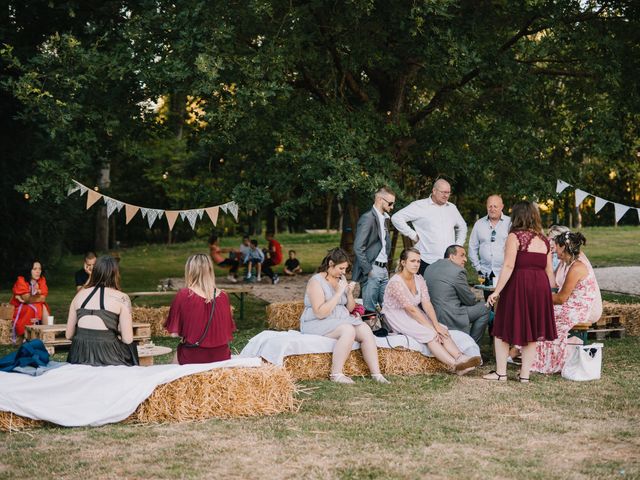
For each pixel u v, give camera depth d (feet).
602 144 44.42
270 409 20.02
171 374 19.17
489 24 43.24
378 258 30.40
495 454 16.17
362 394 22.33
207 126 43.88
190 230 147.95
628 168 53.47
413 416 19.54
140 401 18.85
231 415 19.62
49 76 36.29
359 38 41.88
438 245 30.48
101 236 104.83
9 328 33.78
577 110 48.34
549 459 15.84
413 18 36.09
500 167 45.75
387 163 40.78
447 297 27.35
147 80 36.73
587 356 24.57
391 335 25.93
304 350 24.36
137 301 51.29
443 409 20.38
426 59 39.32
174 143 115.44
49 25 46.11
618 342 32.14
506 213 61.11
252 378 19.86
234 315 44.70
